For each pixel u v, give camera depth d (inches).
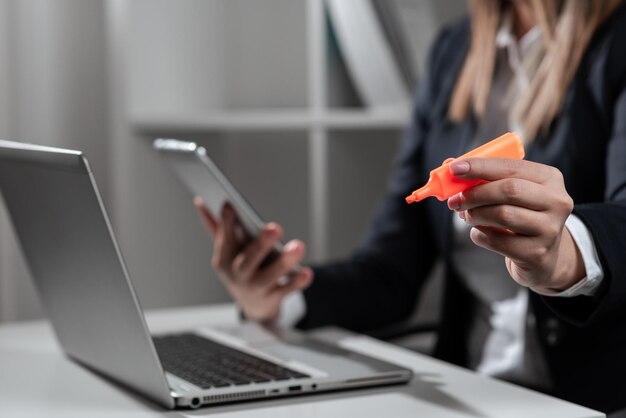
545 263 36.6
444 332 62.9
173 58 85.4
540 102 56.5
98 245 38.5
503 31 61.8
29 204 43.6
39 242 44.7
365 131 89.9
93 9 88.3
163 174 85.0
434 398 40.7
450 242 61.3
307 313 59.0
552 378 54.2
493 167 34.3
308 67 88.3
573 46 56.5
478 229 36.8
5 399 41.3
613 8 56.7
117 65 82.9
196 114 83.4
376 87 85.2
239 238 54.7
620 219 40.9
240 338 52.3
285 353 47.8
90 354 45.3
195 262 87.8
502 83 61.1
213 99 89.6
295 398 40.6
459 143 61.7
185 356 46.9
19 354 50.3
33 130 85.3
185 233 86.7
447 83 64.2
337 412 38.4
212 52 88.9
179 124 81.4
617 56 54.8
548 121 56.2
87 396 41.7
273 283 54.4
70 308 44.9
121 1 82.1
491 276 59.7
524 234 35.7
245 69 92.3
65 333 47.6
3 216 82.6
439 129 63.5
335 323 60.4
